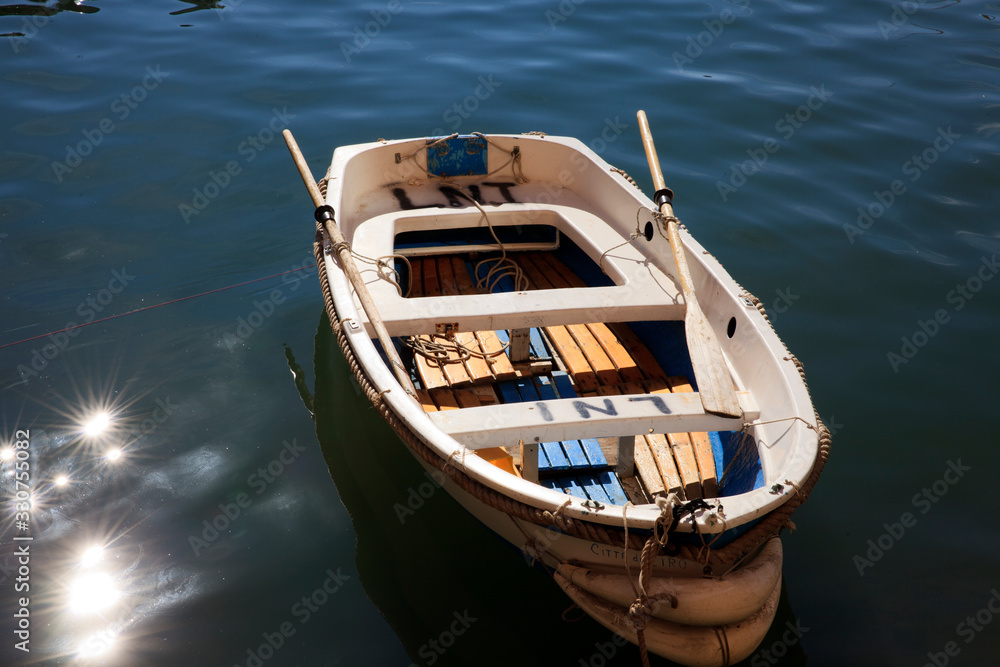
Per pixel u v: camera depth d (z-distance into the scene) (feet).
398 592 10.77
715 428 10.57
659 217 13.48
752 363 11.41
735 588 8.46
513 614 10.57
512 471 11.27
